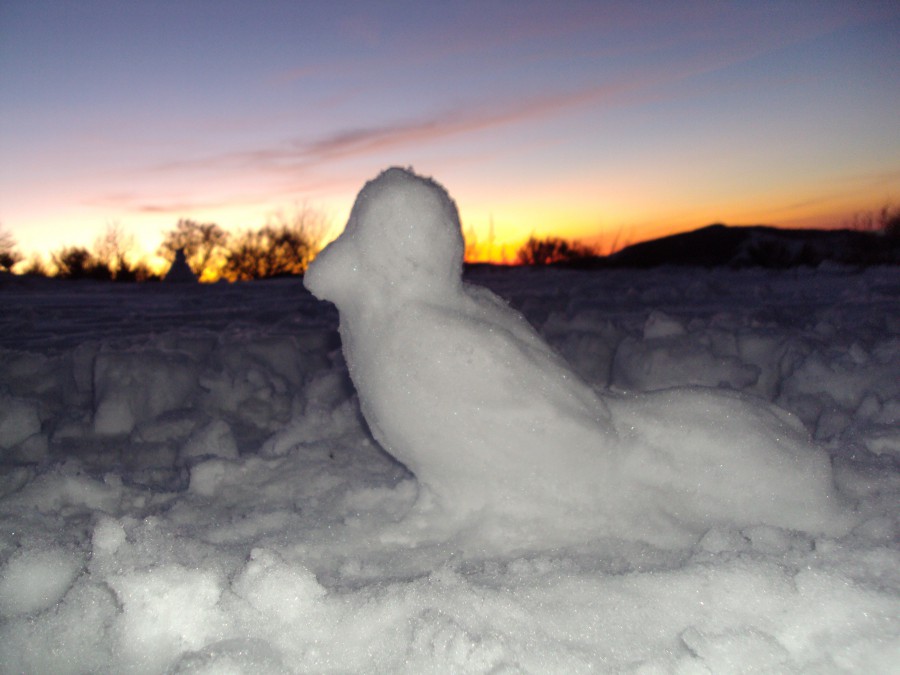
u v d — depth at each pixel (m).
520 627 0.59
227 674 0.57
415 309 0.72
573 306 2.70
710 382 1.24
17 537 0.77
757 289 2.94
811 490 0.72
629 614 0.60
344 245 0.76
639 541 0.70
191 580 0.63
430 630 0.58
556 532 0.72
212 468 0.96
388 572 0.69
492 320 0.76
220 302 3.96
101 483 0.91
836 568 0.62
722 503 0.73
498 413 0.70
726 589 0.60
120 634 0.61
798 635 0.57
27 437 1.12
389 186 0.75
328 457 1.03
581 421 0.71
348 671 0.58
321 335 1.90
